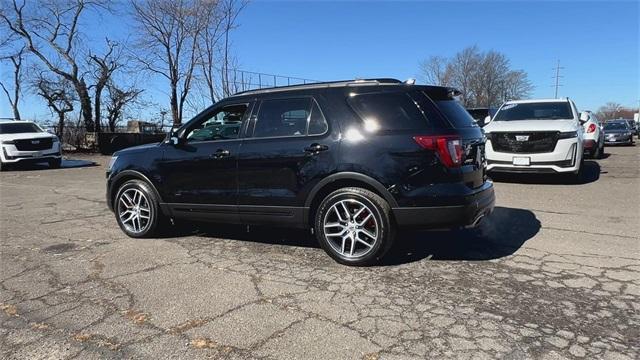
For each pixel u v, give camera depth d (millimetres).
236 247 5695
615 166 13438
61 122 26641
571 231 6086
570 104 10844
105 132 25531
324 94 5043
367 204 4723
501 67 59469
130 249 5703
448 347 3254
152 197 6070
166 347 3340
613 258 5016
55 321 3783
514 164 9758
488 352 3180
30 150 16922
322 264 4992
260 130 5324
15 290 4457
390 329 3520
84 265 5129
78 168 17281
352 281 4480
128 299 4172
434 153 4559
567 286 4273
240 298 4141
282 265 4988
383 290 4246
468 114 5293
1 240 6289
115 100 27578
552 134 9508
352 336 3428
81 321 3770
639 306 3852
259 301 4066
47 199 9898
